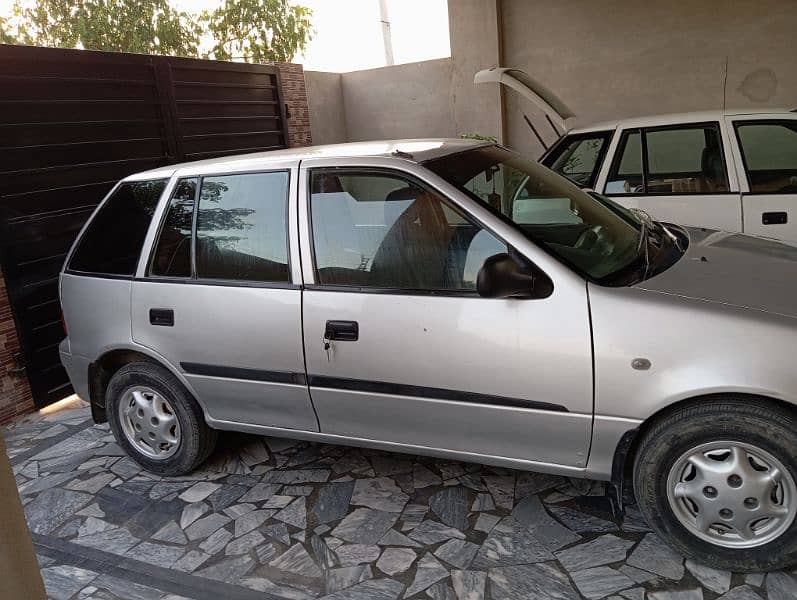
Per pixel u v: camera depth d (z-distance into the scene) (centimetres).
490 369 289
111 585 308
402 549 310
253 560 315
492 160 354
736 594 260
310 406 340
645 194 544
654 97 929
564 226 316
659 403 261
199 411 381
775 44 845
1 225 494
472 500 343
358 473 381
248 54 1424
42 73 530
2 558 112
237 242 348
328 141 1174
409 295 303
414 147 351
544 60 983
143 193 384
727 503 260
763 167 511
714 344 253
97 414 418
